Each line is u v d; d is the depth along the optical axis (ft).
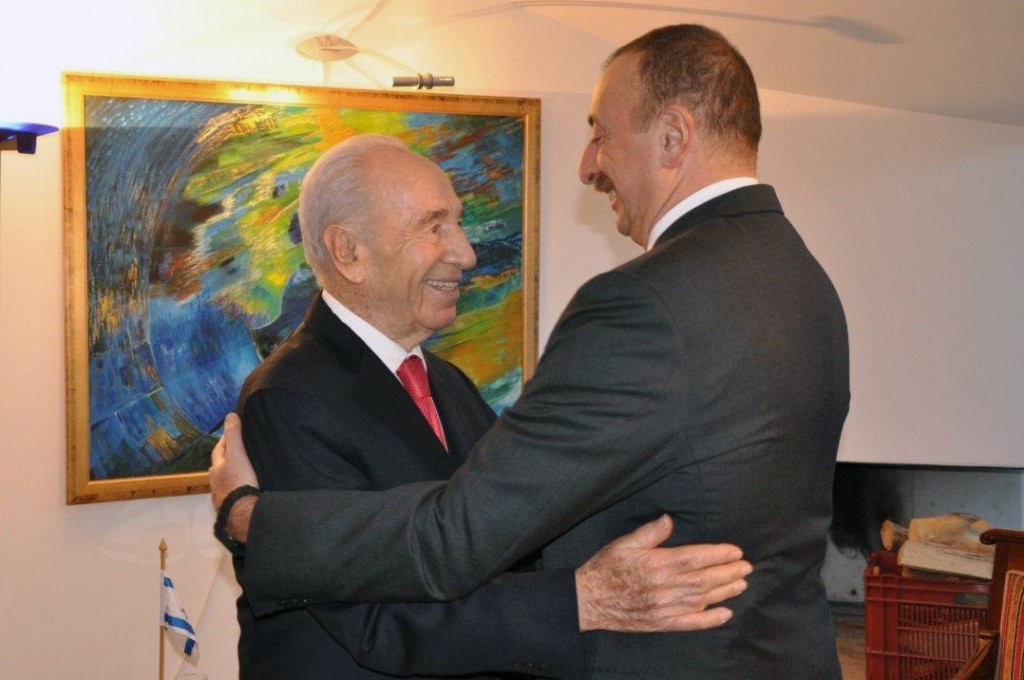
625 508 4.54
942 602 13.23
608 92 4.88
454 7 12.26
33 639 10.60
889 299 13.47
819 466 4.62
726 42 4.83
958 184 13.38
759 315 4.30
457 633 4.59
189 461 11.05
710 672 4.40
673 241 4.47
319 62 11.69
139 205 10.69
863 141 13.34
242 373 11.25
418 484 4.65
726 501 4.26
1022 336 13.50
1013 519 13.47
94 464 10.64
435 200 5.57
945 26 9.02
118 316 10.66
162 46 10.99
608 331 4.21
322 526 4.58
